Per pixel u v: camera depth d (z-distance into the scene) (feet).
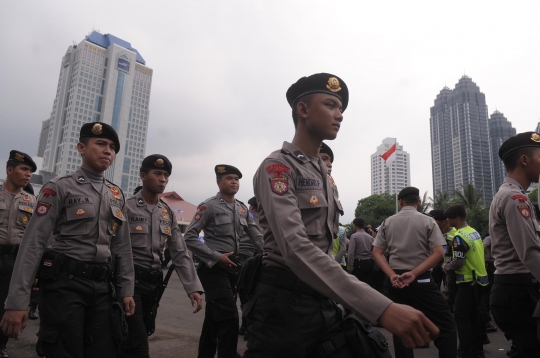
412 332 3.93
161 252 12.07
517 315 9.04
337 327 5.74
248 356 5.74
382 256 13.44
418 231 12.57
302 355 5.43
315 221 5.90
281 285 5.60
